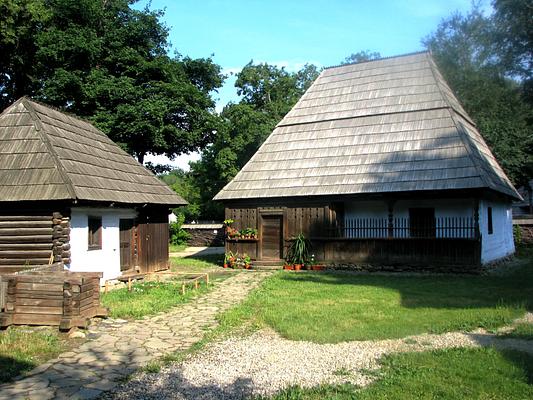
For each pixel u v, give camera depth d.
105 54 30.39
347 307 10.68
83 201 12.89
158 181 18.89
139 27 30.64
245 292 13.52
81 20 29.81
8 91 31.31
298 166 20.86
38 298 9.02
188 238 36.16
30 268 11.98
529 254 25.11
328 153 20.70
